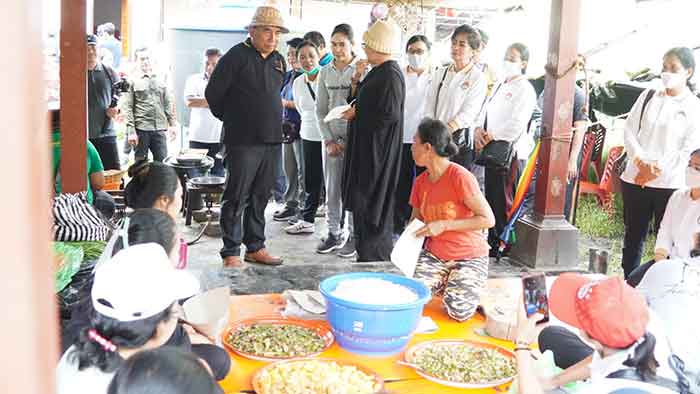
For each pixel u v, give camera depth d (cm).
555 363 282
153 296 191
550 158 536
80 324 213
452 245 367
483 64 641
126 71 1077
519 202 550
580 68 545
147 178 306
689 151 466
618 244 644
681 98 470
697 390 212
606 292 210
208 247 641
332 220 630
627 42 765
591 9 802
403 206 630
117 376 149
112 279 192
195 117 860
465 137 566
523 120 549
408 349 300
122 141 954
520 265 548
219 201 766
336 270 507
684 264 271
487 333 334
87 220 436
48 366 60
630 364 207
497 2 1020
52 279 61
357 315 290
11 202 54
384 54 522
